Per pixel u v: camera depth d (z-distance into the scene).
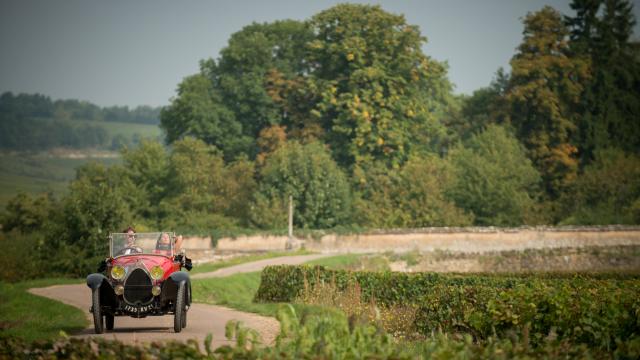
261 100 145.00
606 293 23.41
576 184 129.12
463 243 107.81
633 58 151.62
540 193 130.50
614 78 147.12
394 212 118.31
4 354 15.60
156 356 14.41
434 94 167.50
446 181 122.50
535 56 143.62
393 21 139.50
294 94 147.75
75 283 58.19
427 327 29.48
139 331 27.16
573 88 141.50
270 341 24.05
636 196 125.75
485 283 42.59
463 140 151.50
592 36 152.62
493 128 130.75
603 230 109.75
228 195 120.62
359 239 108.00
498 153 127.25
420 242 107.81
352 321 15.81
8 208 113.38
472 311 24.83
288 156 117.00
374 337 15.50
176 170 113.75
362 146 132.50
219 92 148.25
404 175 121.88
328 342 14.93
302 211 115.50
